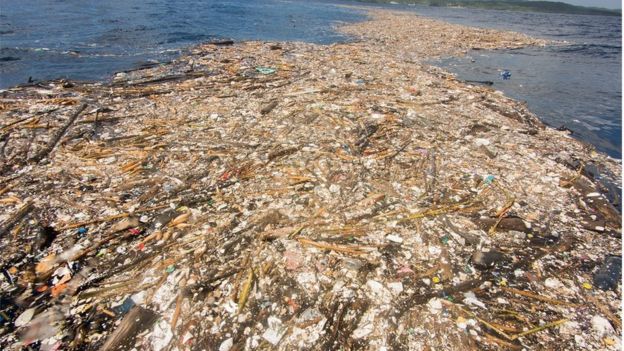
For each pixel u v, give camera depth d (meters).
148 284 6.05
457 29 41.06
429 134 11.95
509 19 66.88
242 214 7.75
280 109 13.36
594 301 6.08
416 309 5.77
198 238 7.06
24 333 5.28
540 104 17.00
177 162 9.81
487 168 10.05
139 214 7.76
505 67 24.20
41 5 35.09
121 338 5.22
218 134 11.48
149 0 47.03
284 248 6.82
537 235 7.57
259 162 9.77
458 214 8.06
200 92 15.33
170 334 5.28
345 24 42.31
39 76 17.20
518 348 5.24
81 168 9.43
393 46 29.23
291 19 43.91
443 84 18.00
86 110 13.13
